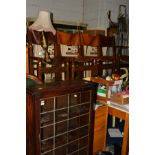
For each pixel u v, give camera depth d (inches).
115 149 80.0
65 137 65.9
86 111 70.7
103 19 137.7
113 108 77.1
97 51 109.2
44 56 91.2
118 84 81.7
